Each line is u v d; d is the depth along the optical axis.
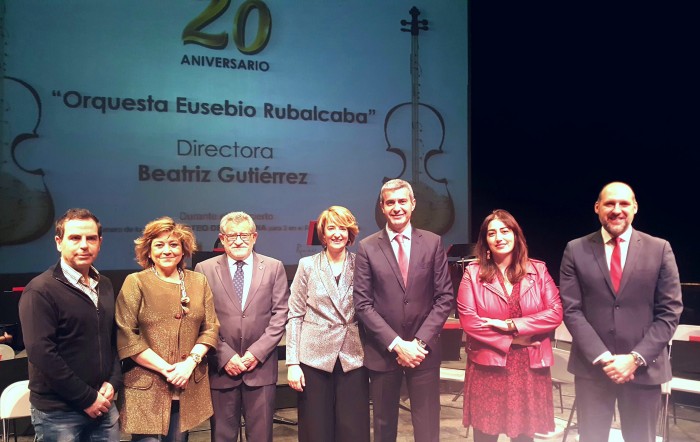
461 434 3.56
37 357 2.09
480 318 2.58
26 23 5.54
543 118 7.83
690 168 6.91
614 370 2.42
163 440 2.44
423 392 2.63
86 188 5.79
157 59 6.01
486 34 7.48
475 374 2.63
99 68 5.80
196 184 6.19
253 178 6.39
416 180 6.96
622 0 7.08
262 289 2.75
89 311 2.23
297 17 6.51
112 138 5.86
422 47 6.96
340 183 6.71
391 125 6.87
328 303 2.70
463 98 7.14
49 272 2.21
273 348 2.70
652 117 7.09
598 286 2.53
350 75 6.71
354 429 2.68
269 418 2.68
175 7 6.07
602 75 7.38
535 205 7.95
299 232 6.57
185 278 2.53
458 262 5.38
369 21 6.76
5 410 2.69
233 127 6.31
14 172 5.55
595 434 2.53
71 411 2.18
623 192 2.51
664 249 2.51
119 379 2.36
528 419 2.52
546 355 2.56
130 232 5.95
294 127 6.53
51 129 5.65
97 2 5.78
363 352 2.69
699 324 4.89
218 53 6.24
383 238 2.70
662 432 3.25
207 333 2.51
